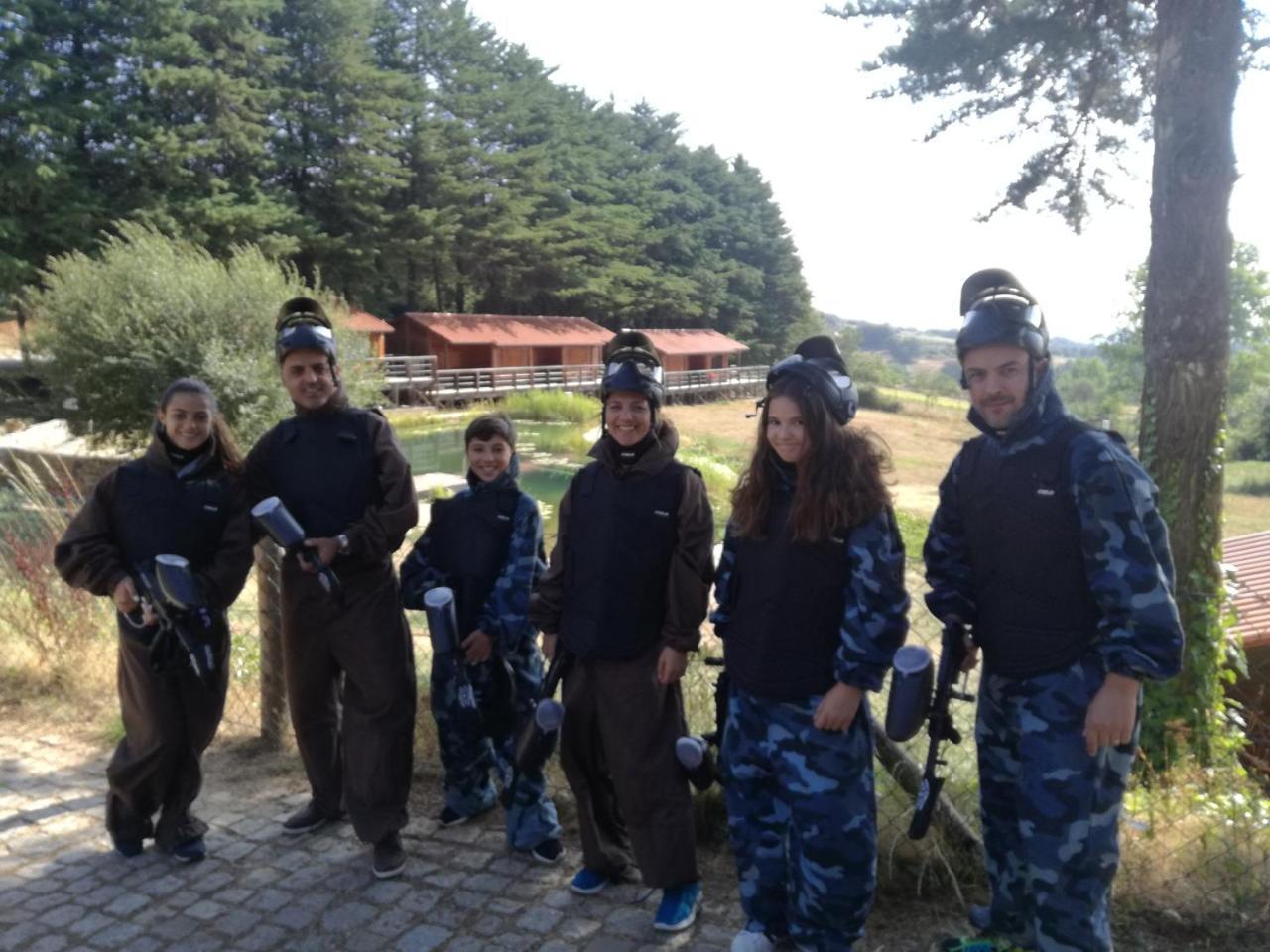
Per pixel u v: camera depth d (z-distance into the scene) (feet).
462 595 12.41
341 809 13.10
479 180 158.81
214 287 54.49
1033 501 8.21
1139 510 7.76
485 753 13.15
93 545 11.50
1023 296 8.41
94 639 19.48
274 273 56.65
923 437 132.36
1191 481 16.15
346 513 11.78
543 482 72.28
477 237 154.40
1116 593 7.65
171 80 104.63
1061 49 21.86
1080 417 8.41
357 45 132.46
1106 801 8.18
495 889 11.35
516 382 139.44
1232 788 13.58
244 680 18.35
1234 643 16.78
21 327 90.99
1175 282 16.20
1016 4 22.89
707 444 105.50
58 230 95.96
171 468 11.75
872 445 9.20
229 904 11.07
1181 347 16.12
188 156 104.22
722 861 11.92
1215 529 16.20
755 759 9.77
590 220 182.70
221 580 11.71
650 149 241.14
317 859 12.16
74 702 17.83
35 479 24.44
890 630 8.89
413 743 13.26
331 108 130.82
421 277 165.48
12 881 11.66
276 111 124.26
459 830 12.95
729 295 221.05
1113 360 113.50
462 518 12.59
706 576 10.31
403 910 10.89
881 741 11.06
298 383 11.95
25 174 92.99
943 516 9.23
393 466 11.88
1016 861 9.06
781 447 9.13
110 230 98.99
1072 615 8.16
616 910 10.84
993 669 8.73
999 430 8.57
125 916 10.83
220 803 13.87
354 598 11.80
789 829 9.51
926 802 8.92
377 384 62.59
